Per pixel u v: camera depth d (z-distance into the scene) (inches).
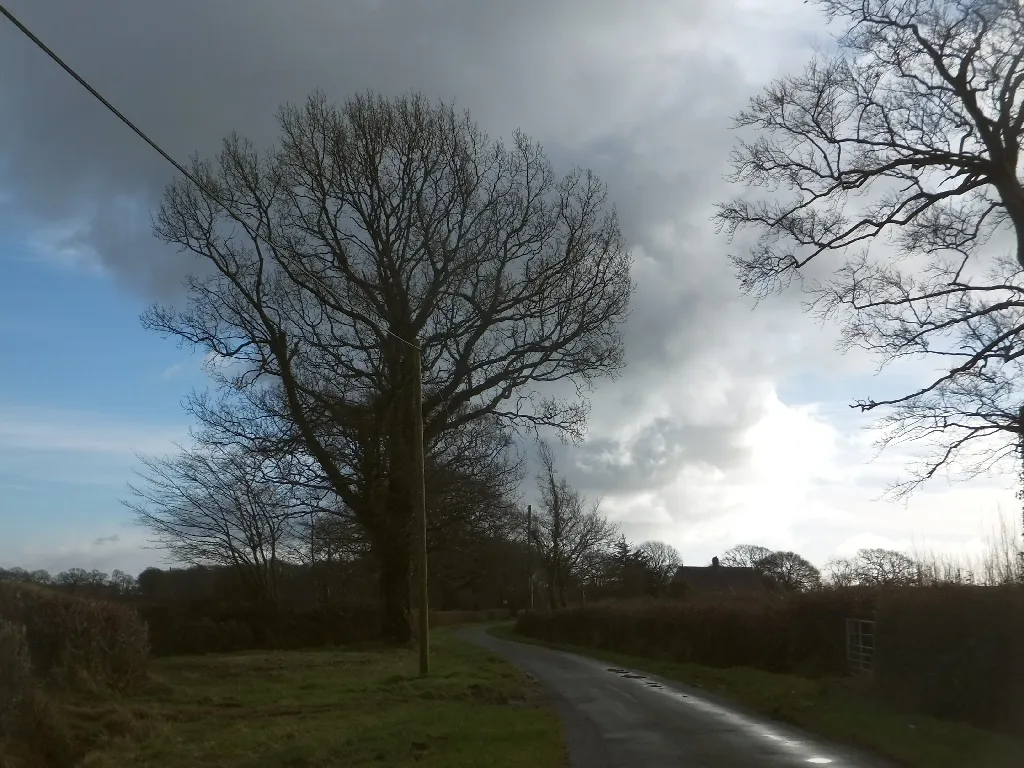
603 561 3262.8
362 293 1416.1
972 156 818.8
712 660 1208.2
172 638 1513.3
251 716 702.5
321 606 1806.1
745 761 508.7
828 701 725.9
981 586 628.7
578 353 1445.6
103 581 1925.4
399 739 565.3
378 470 1443.2
